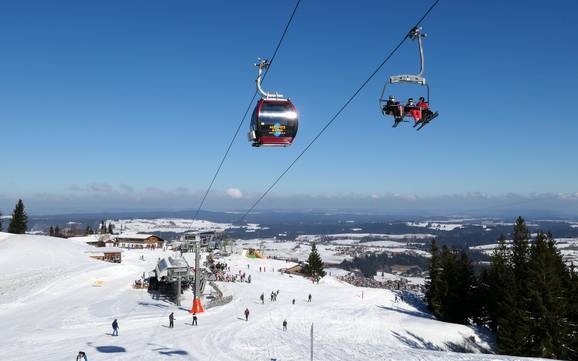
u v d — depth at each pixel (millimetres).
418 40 13477
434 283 82875
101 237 153125
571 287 63125
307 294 80438
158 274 64750
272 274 103125
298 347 40875
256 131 17578
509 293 58594
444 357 36125
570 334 55531
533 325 54531
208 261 84875
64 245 108938
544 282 55531
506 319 56344
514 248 77188
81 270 82000
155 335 43406
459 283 78000
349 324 59406
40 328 45500
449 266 79562
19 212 149875
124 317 51812
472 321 81375
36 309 55812
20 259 89875
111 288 72250
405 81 13742
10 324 47156
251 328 49062
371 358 36250
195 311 55562
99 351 36719
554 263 63500
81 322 48719
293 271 118438
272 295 69125
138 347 38438
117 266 88438
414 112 14086
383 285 157625
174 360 34531
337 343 43719
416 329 61281
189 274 65000
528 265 60719
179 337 42844
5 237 116125
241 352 38156
